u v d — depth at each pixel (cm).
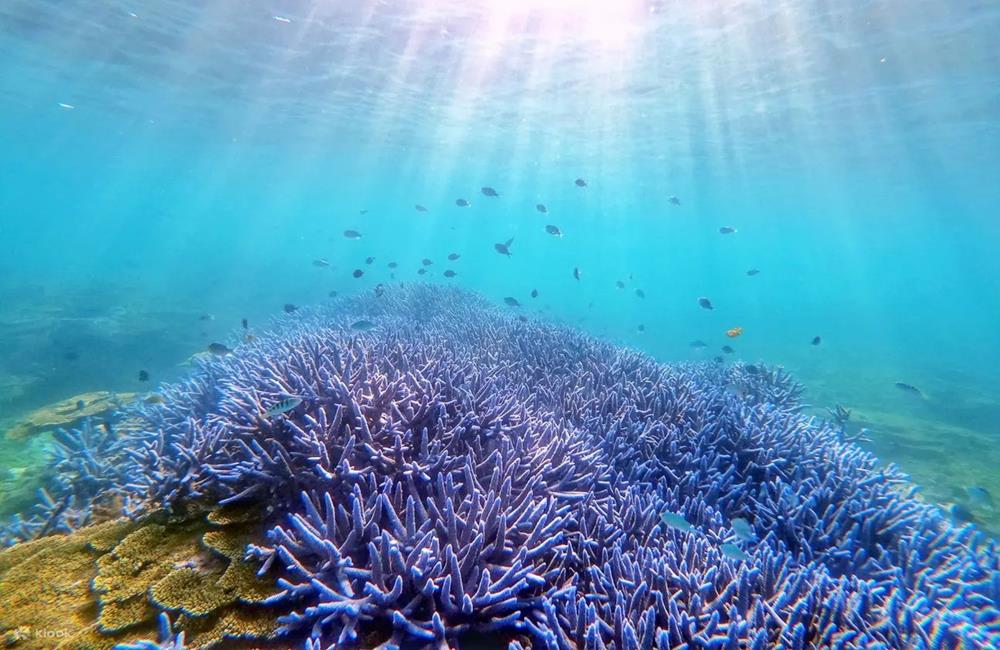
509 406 528
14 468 720
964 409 1845
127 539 328
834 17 1305
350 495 317
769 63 1644
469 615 273
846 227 6356
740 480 551
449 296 1755
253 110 2767
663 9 1336
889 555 430
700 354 3134
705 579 320
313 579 268
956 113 1980
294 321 1484
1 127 3944
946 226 5766
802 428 699
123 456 620
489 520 310
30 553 334
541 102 2266
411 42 1689
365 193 7544
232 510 342
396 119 2812
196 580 292
